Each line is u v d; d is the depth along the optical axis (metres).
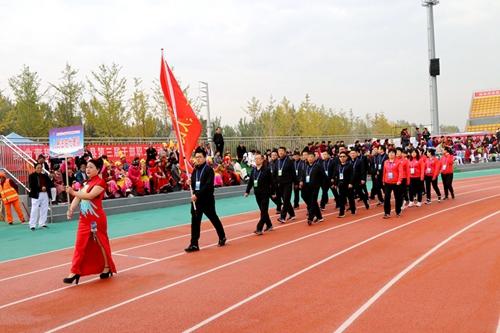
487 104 58.41
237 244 10.36
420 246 9.32
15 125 33.41
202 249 10.00
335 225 12.45
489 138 40.28
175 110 11.16
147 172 19.39
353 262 8.17
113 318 5.79
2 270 8.94
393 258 8.37
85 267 7.56
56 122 34.09
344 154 14.03
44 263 9.43
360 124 64.12
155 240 11.59
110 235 12.73
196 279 7.48
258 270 7.87
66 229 13.87
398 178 13.30
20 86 32.91
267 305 6.04
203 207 9.95
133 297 6.64
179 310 5.98
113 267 7.79
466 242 9.52
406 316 5.44
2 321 5.86
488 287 6.43
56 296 6.87
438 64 38.34
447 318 5.32
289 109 46.41
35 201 13.95
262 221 11.55
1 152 16.86
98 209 7.58
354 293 6.40
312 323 5.34
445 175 17.83
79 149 14.09
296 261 8.41
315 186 12.67
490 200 17.12
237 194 22.22
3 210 15.66
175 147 23.19
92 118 32.19
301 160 15.71
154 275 7.87
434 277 7.04
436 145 35.09
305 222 13.27
